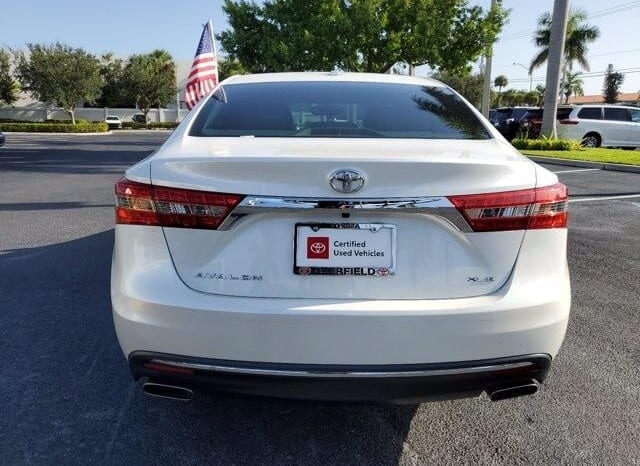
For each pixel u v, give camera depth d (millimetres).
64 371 2977
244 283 1944
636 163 12438
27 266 4762
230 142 2219
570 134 18750
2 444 2352
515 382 2041
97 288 4227
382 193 1903
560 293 2033
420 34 17719
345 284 1944
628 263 5004
